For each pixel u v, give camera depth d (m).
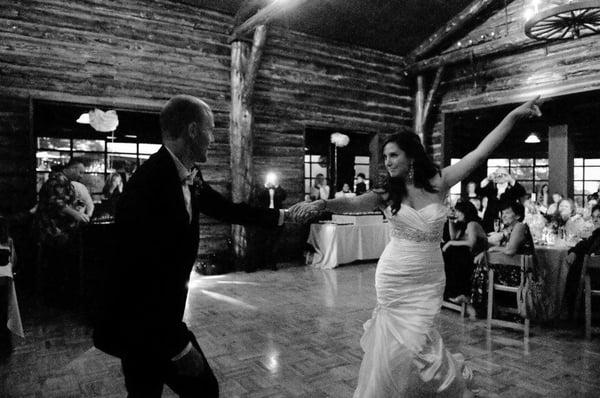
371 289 5.92
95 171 8.71
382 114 9.73
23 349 3.66
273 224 2.12
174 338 1.50
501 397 2.74
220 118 7.73
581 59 7.55
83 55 6.57
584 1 4.22
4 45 6.07
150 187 1.46
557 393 2.80
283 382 2.96
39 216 5.27
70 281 5.14
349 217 7.94
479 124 13.30
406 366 2.05
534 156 14.12
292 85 8.53
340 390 2.84
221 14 7.68
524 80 8.35
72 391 2.88
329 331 4.08
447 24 8.88
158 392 1.48
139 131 9.18
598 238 3.96
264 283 6.34
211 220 7.63
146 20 7.05
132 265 1.41
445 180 2.24
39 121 8.41
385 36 9.20
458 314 4.67
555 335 3.96
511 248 3.95
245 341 3.80
